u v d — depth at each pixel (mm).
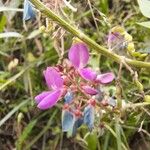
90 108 81
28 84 165
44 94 79
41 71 168
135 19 158
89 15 159
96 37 158
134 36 152
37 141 166
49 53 166
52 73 80
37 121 166
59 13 94
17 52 176
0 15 172
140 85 89
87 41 83
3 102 166
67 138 163
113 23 158
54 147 161
